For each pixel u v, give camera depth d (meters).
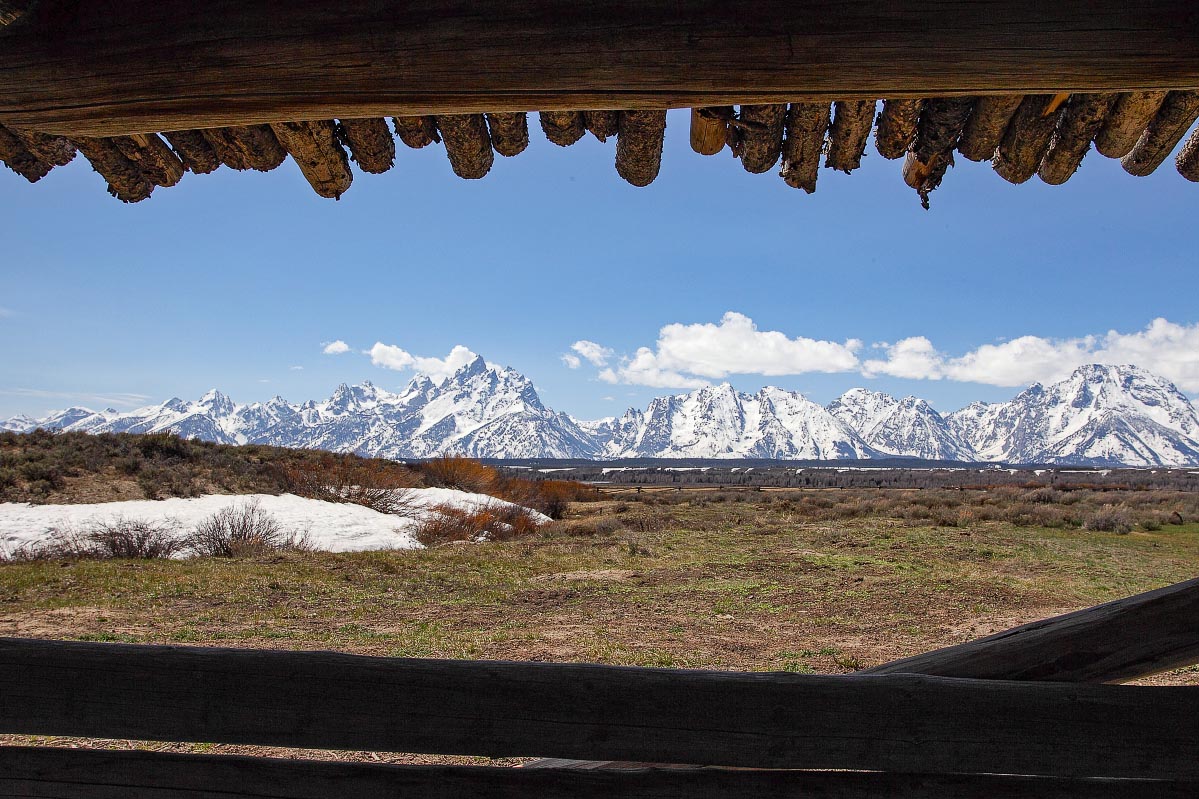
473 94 1.89
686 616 9.52
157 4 1.88
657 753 1.74
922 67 1.79
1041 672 1.83
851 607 10.10
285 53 1.86
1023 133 2.23
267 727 1.74
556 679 1.76
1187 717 1.73
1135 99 2.13
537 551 17.19
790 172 2.47
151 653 1.78
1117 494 39.88
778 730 1.73
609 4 1.81
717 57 1.81
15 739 4.29
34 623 8.48
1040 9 1.75
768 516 28.36
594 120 2.37
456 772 1.77
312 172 2.57
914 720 1.73
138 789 1.77
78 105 1.94
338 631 8.48
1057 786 1.75
